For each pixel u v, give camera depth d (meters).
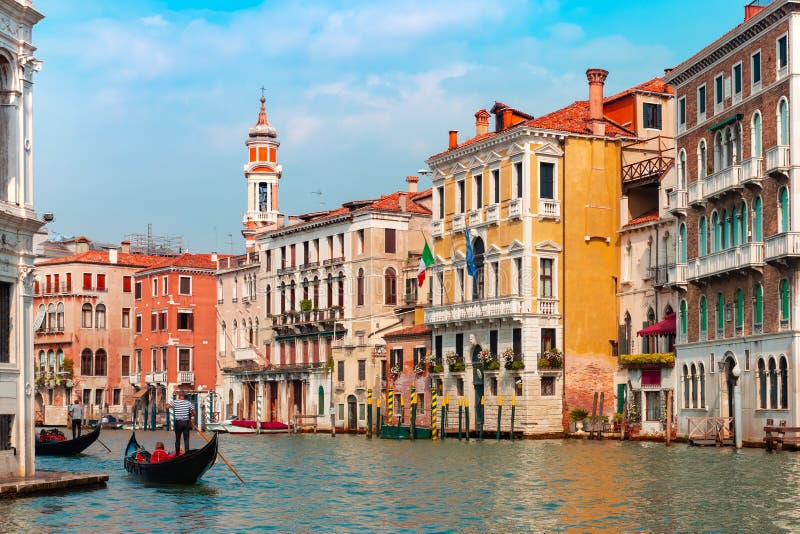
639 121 58.62
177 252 111.56
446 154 61.94
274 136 99.00
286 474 36.28
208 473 36.88
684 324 49.56
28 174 27.84
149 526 24.03
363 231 71.12
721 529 22.38
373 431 68.44
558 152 56.59
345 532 23.28
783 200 41.19
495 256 57.97
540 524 23.69
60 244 104.06
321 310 74.00
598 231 56.97
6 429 27.64
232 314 86.38
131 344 96.25
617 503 26.48
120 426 86.44
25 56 27.61
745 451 40.28
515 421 56.03
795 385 40.12
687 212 48.75
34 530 23.03
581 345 56.34
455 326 60.91
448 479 33.53
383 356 68.94
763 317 42.41
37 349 96.81
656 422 50.84
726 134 45.66
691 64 47.78
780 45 41.34
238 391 83.19
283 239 79.31
